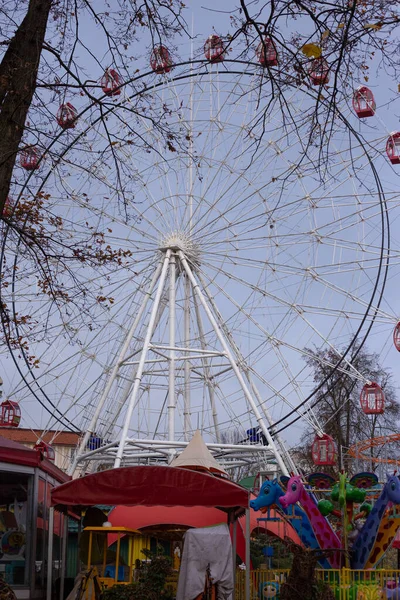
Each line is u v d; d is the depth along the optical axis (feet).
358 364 155.74
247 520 50.78
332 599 46.21
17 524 48.80
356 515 68.74
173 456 103.14
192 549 46.98
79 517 59.52
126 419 94.79
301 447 157.79
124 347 104.17
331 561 63.62
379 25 35.17
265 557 72.43
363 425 155.12
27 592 47.83
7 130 34.32
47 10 36.47
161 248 108.47
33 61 35.47
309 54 35.47
